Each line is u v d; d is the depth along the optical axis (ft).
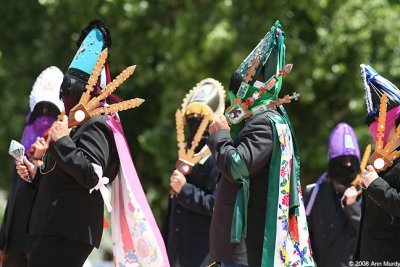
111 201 43.11
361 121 108.06
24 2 121.60
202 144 55.77
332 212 57.26
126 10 107.04
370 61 106.73
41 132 53.57
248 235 39.78
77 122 41.19
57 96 54.19
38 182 45.16
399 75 105.81
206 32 100.32
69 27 118.21
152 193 122.21
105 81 43.34
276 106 41.50
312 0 103.14
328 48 104.22
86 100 41.27
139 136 114.83
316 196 58.18
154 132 105.29
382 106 42.01
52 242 40.93
